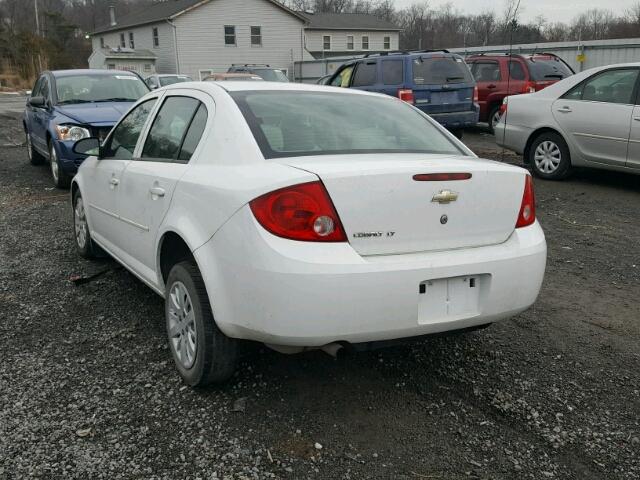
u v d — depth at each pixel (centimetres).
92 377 351
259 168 300
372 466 274
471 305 310
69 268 547
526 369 362
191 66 4009
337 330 278
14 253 596
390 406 321
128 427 301
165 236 356
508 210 320
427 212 295
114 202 443
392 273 281
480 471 271
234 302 292
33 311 448
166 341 397
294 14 4191
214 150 330
